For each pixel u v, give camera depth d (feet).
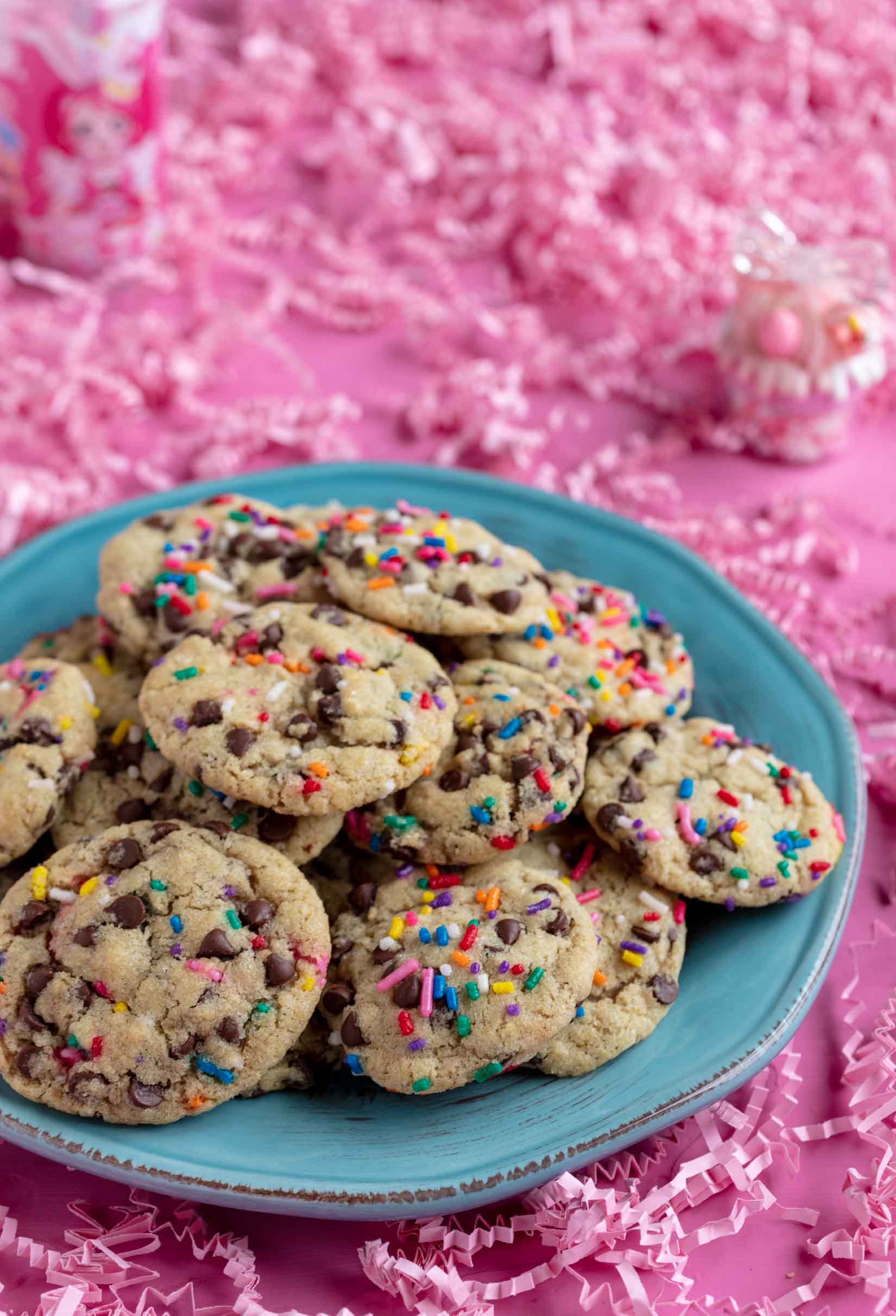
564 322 2.50
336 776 1.73
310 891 1.71
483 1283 1.65
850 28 2.86
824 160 2.68
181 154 2.59
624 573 2.03
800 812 1.81
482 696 1.82
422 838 1.76
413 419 2.34
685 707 1.91
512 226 2.60
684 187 2.57
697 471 2.32
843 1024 1.82
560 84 2.82
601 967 1.73
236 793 1.72
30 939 1.68
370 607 1.85
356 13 2.82
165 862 1.70
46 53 2.26
